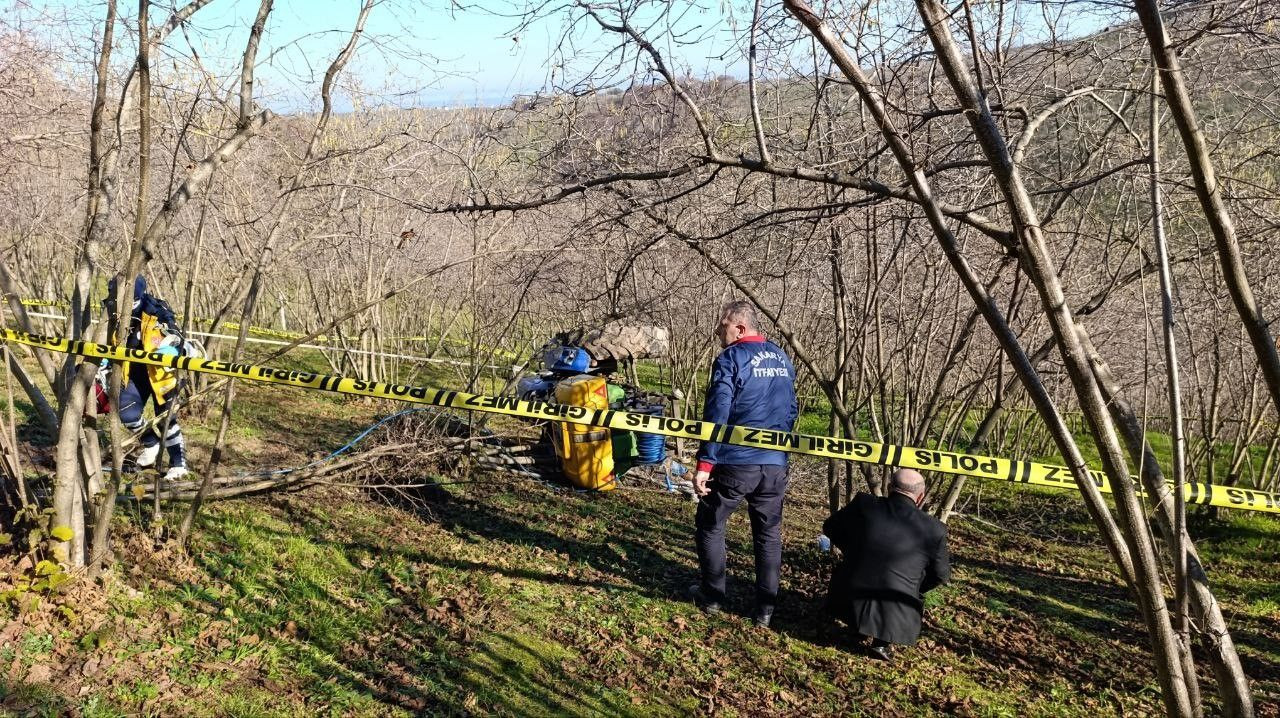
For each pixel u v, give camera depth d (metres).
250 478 6.03
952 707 4.21
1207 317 7.15
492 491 7.08
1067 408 8.70
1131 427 2.68
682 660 4.53
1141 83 3.65
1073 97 3.16
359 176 6.12
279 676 3.93
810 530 6.81
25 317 4.38
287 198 5.06
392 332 12.13
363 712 3.75
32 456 6.48
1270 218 4.30
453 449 7.10
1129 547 2.51
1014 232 2.66
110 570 4.47
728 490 4.89
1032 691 4.42
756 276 5.74
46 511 4.24
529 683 4.16
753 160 3.48
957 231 5.20
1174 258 4.45
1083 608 5.60
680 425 4.38
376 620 4.61
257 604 4.55
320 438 8.45
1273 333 6.18
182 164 5.31
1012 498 8.53
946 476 6.11
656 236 4.93
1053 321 2.46
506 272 7.99
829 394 5.41
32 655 3.72
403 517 6.27
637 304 6.18
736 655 4.63
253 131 4.67
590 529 6.42
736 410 4.83
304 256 7.84
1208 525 7.66
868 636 4.68
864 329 5.55
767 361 4.86
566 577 5.49
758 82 4.67
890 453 4.00
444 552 5.68
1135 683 4.53
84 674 3.67
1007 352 2.59
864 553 4.68
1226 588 6.26
